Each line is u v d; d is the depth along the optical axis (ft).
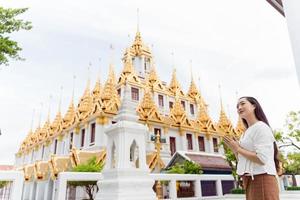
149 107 87.66
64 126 102.78
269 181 7.33
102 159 64.64
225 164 78.13
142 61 114.11
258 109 8.97
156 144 75.31
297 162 59.41
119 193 17.56
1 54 33.01
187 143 92.73
